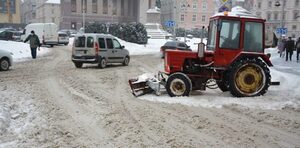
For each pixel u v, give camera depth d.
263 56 10.14
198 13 94.94
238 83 10.02
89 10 82.81
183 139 6.20
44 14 107.81
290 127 7.11
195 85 10.23
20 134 6.35
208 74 10.23
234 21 10.00
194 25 95.06
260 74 10.11
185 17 94.31
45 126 6.88
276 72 16.95
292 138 6.39
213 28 10.62
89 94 10.27
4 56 15.77
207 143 6.01
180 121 7.37
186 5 93.56
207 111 8.30
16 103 8.79
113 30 43.97
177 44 26.22
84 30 45.03
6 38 40.75
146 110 8.27
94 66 18.81
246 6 94.25
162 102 9.18
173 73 9.98
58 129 6.70
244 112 8.28
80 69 17.02
